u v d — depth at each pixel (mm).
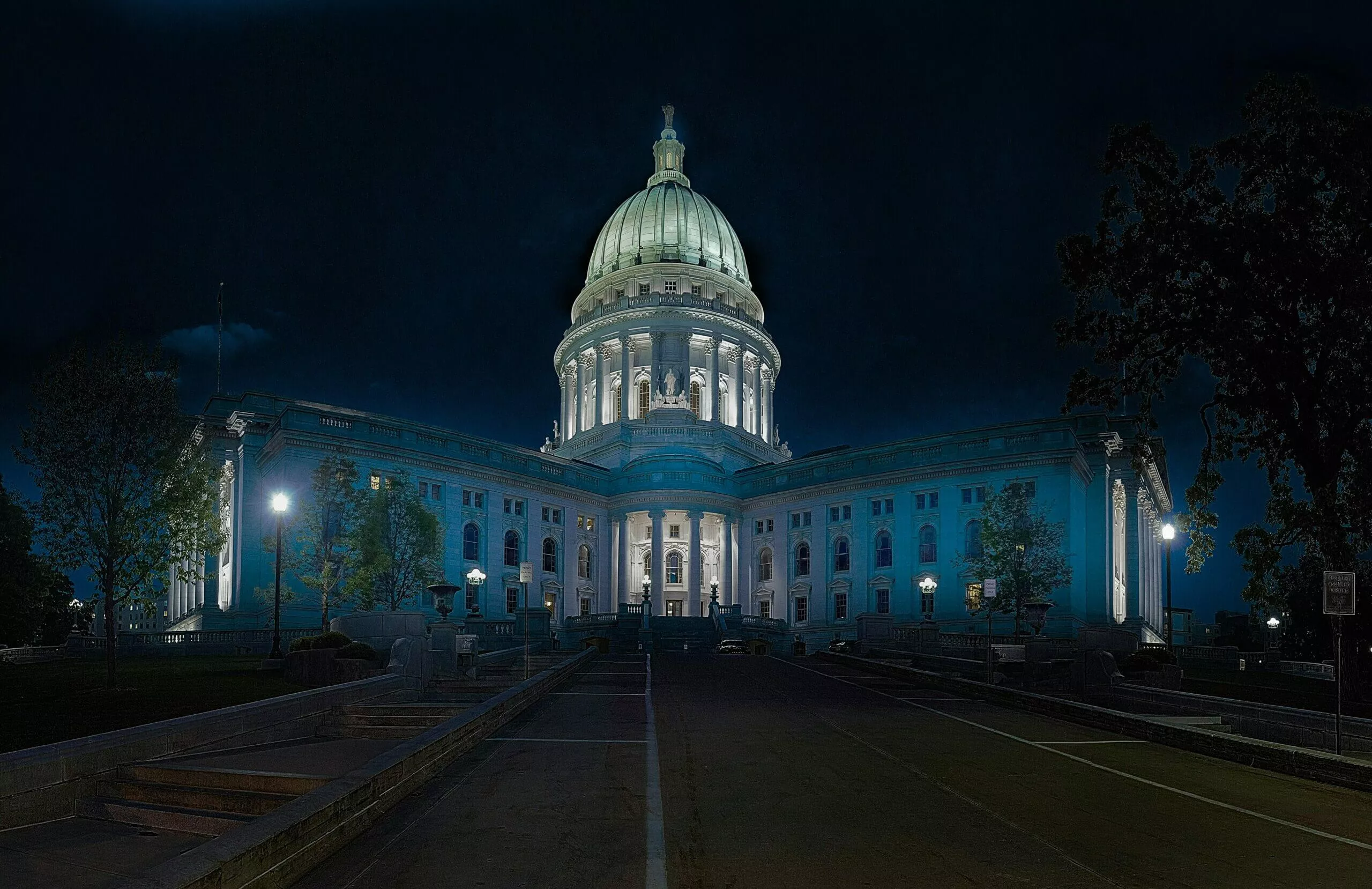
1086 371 29422
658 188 118438
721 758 18047
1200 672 44156
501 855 11000
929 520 79625
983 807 13969
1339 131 25094
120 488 29500
